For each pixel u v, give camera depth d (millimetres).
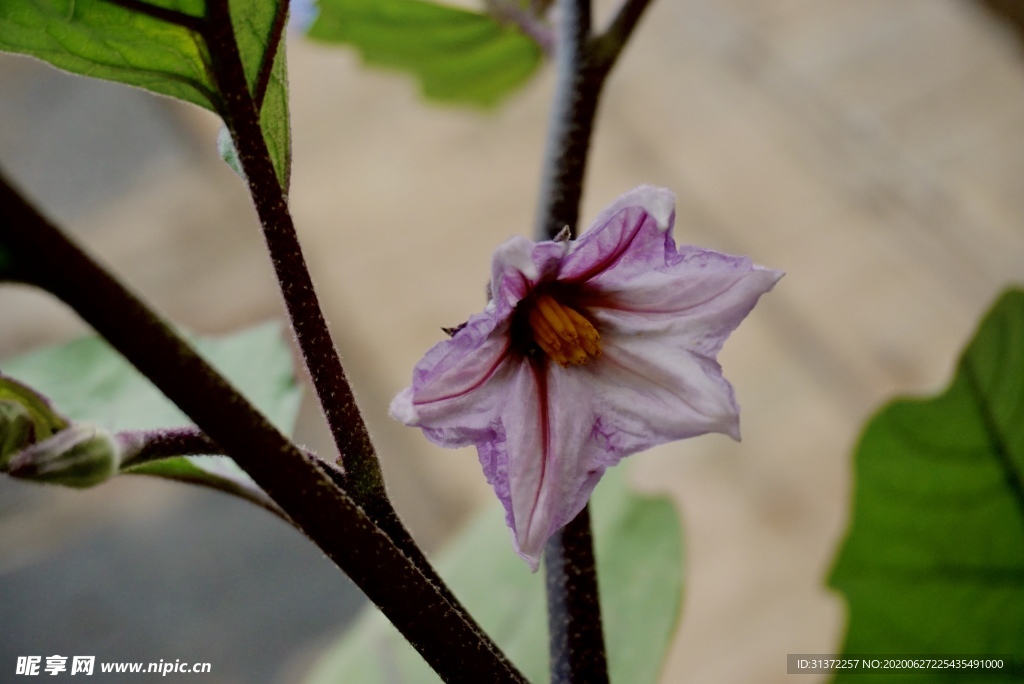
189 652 578
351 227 754
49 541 616
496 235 738
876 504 244
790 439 626
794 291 682
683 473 626
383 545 178
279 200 184
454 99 312
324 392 185
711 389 201
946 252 679
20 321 680
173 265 741
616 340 207
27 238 162
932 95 754
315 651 579
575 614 209
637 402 203
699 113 786
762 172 743
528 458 201
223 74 184
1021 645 244
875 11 815
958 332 644
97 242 757
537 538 197
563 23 237
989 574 244
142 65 186
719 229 720
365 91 840
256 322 699
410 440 655
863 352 648
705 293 204
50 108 836
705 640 565
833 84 775
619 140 781
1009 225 678
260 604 600
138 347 167
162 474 204
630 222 200
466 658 180
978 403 239
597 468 203
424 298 708
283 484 174
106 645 575
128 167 803
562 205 229
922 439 241
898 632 245
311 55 865
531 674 267
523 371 205
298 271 184
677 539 269
